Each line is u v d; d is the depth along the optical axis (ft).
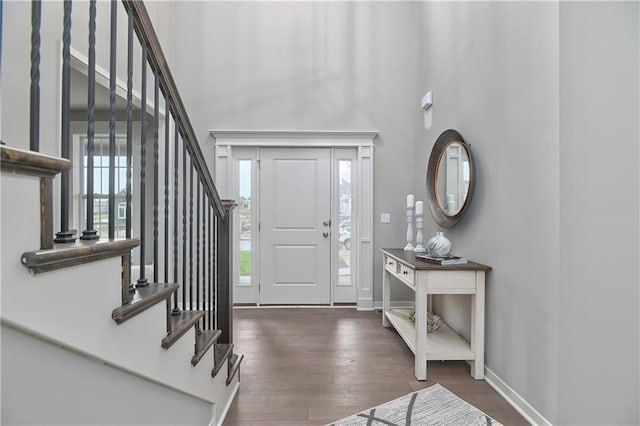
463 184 8.11
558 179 5.06
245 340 9.18
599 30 4.78
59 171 2.16
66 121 2.52
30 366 2.12
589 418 4.93
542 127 5.44
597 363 4.91
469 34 7.99
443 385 6.81
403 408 5.98
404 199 12.61
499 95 6.68
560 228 5.01
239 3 12.42
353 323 10.70
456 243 8.78
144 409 3.43
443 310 9.57
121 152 12.46
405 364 7.75
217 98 12.35
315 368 7.52
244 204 12.73
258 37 12.44
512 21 6.24
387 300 10.36
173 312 4.46
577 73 4.88
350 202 12.87
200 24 12.34
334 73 12.53
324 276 12.79
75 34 7.18
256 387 6.69
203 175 5.42
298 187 12.75
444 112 9.61
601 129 4.81
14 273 1.88
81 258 2.35
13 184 1.87
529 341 5.72
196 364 4.49
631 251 4.76
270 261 12.73
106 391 2.84
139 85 9.78
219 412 5.52
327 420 5.65
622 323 4.82
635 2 4.66
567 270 4.96
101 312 2.62
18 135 5.93
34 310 2.01
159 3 11.21
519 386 5.97
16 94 5.87
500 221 6.63
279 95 12.44
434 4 10.37
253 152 12.67
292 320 10.97
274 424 5.55
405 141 12.62
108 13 8.31
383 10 12.62
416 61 12.26
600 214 4.86
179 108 4.55
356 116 12.56
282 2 12.48
